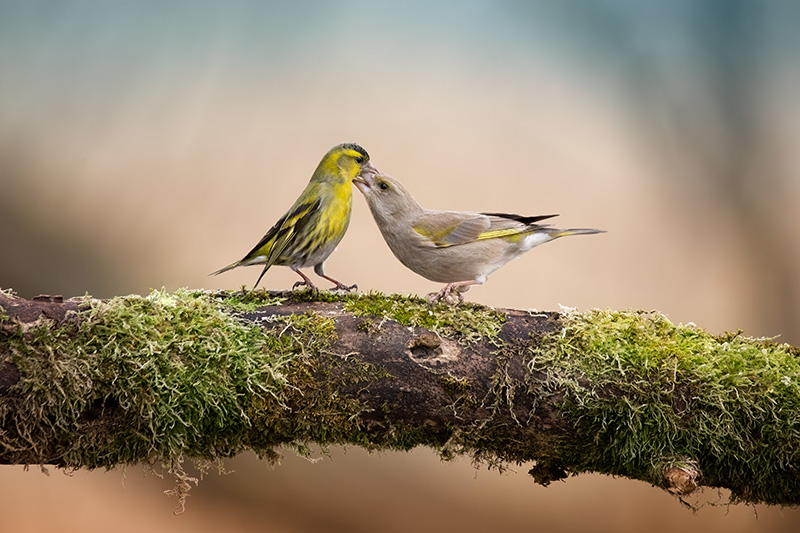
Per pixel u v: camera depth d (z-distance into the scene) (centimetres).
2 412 571
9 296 600
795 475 598
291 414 610
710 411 596
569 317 634
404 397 611
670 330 632
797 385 593
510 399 606
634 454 603
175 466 606
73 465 595
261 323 618
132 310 603
